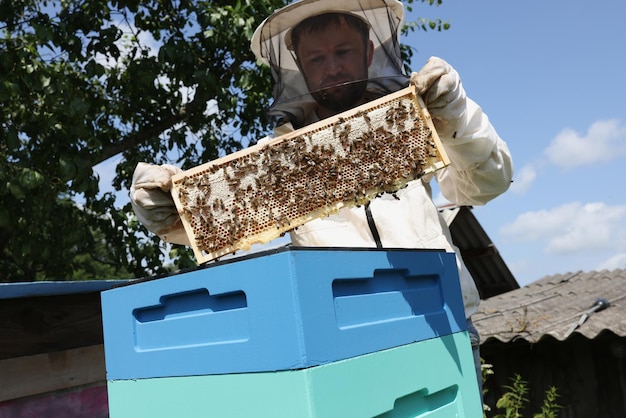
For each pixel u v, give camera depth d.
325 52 2.35
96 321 3.15
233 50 7.64
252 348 1.43
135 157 7.79
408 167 1.80
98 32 7.33
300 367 1.35
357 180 1.82
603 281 10.23
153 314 1.66
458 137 2.08
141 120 8.35
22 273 8.70
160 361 1.61
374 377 1.53
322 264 1.46
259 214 1.82
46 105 6.48
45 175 6.52
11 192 6.00
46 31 6.29
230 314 1.50
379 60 2.36
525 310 8.44
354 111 1.85
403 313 1.74
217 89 7.22
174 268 8.11
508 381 8.90
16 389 2.74
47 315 2.90
